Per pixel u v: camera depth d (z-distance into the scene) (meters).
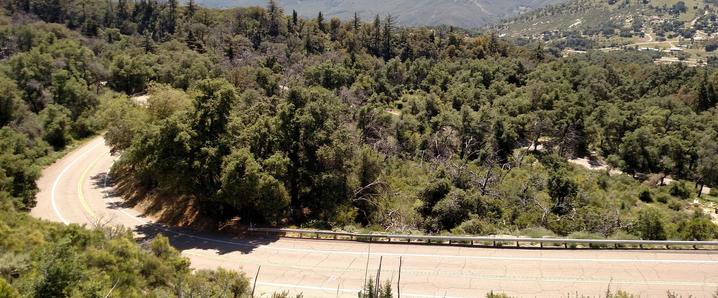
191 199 34.72
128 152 33.72
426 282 22.30
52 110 56.50
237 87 74.50
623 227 30.86
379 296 14.93
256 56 103.19
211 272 21.73
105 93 69.94
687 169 72.88
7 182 34.34
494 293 21.03
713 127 78.56
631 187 60.41
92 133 60.69
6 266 14.93
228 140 31.00
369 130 57.12
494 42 134.75
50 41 97.25
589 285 21.44
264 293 20.95
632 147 72.19
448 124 64.88
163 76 80.81
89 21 128.75
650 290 20.81
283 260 25.73
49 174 45.47
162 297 17.09
